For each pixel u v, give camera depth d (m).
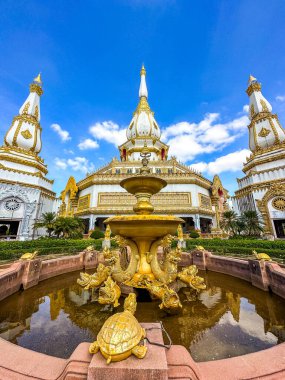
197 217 29.47
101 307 6.27
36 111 43.16
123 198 30.22
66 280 9.52
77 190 35.38
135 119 43.75
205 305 6.41
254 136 38.31
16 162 35.72
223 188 40.12
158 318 5.46
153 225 6.80
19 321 5.29
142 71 53.50
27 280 7.93
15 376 2.33
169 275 7.00
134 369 2.13
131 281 6.98
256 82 41.94
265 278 7.57
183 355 2.50
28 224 32.88
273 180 32.12
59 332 4.67
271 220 31.03
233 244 16.33
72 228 24.59
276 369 2.40
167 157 44.59
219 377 2.29
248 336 4.46
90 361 2.32
